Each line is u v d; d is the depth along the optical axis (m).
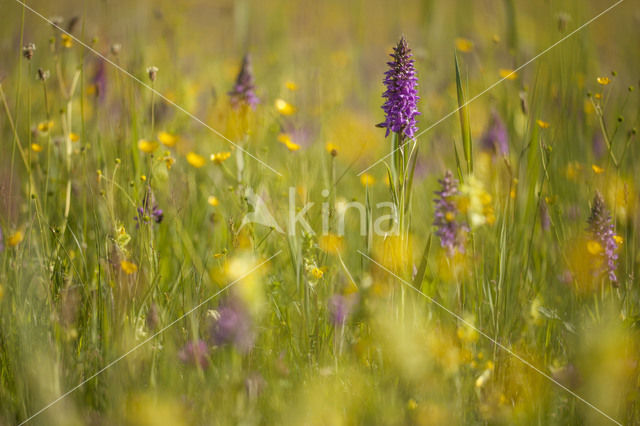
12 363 3.32
